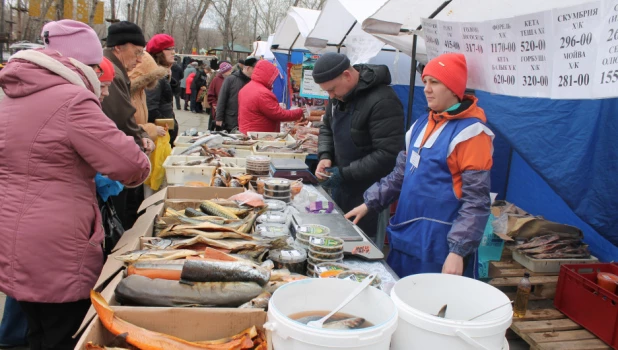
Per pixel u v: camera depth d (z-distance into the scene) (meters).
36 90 1.86
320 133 3.98
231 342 1.35
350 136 3.30
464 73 2.11
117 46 3.24
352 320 1.28
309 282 1.39
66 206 1.90
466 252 1.98
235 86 6.88
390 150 3.08
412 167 2.28
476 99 2.17
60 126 1.85
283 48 8.47
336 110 3.39
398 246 2.35
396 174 2.53
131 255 1.81
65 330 2.02
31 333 2.07
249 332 1.37
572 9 1.71
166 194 2.81
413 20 3.25
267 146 4.58
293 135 6.01
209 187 2.88
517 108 3.43
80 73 2.00
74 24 2.06
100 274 1.85
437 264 2.20
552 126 3.21
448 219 2.16
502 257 3.78
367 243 2.11
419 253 2.24
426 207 2.20
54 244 1.87
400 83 6.02
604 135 2.93
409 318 1.26
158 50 5.14
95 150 1.87
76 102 1.86
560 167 3.15
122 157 1.91
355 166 3.17
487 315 1.47
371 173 3.12
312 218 2.39
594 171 2.99
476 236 1.98
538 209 4.31
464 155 2.06
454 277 1.55
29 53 1.88
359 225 3.48
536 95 1.97
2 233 1.86
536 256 3.54
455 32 2.46
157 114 5.57
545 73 1.90
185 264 1.57
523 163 4.50
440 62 2.09
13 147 1.85
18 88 1.87
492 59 2.23
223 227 2.12
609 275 3.06
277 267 1.94
